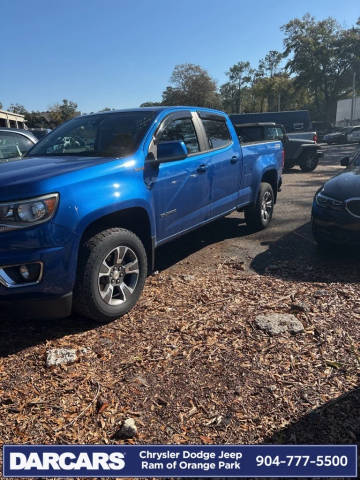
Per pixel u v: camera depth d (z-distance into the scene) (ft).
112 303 11.91
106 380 9.43
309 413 8.29
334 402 8.54
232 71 263.70
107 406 8.61
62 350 10.46
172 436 7.86
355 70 172.45
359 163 20.15
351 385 9.05
